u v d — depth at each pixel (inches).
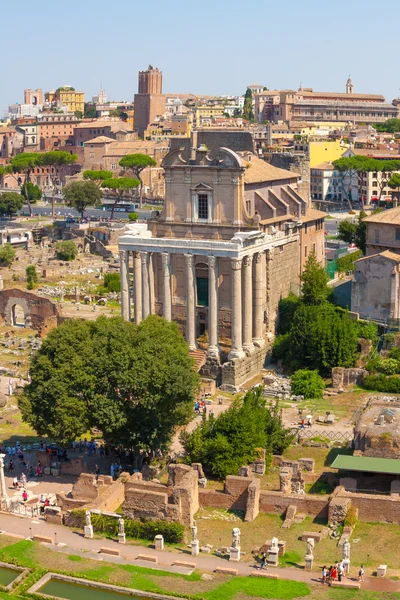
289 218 5748.0
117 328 4180.6
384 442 3732.8
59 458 4168.3
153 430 3969.0
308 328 5142.7
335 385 4911.4
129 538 3314.5
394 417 3939.5
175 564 3065.9
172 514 3344.0
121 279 5561.0
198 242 5216.5
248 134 5797.2
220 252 5142.7
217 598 2790.4
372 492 3565.5
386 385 4771.2
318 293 5570.9
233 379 5064.0
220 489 3639.3
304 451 4055.1
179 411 4023.1
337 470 3794.3
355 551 3129.9
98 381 3993.6
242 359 5128.0
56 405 3964.1
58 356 4055.1
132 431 3978.8
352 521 3294.8
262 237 5295.3
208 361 5201.8
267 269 5457.7
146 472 3873.0
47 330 6584.6
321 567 3026.6
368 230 5565.9
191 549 3164.4
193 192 5393.7
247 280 5206.7
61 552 3174.2
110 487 3595.0
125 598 2847.0
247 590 2842.0
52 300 6820.9
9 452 4338.1
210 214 5364.2
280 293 5684.1
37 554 3154.5
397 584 2881.4
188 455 3902.6
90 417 4003.4
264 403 4192.9
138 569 3019.2
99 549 3211.1
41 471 4089.6
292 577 2950.3
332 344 5014.8
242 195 5300.2
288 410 4613.7
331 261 6998.0
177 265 5502.0
